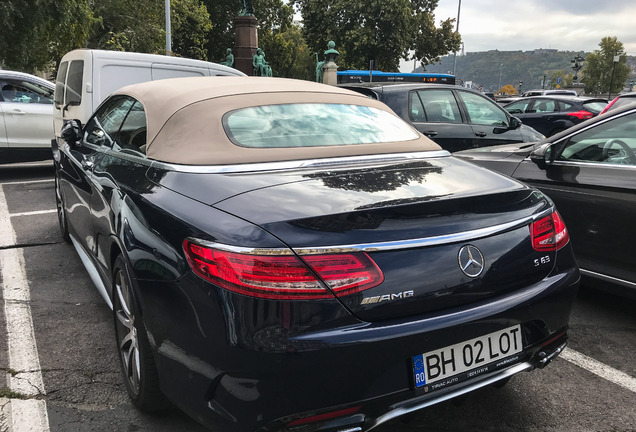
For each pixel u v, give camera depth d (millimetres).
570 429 2535
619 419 2617
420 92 6984
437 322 1945
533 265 2248
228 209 2037
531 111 14383
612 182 3637
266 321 1786
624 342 3467
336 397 1835
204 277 1894
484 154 4754
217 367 1854
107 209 2826
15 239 5457
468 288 2043
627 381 2975
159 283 2104
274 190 2162
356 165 2582
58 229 5836
